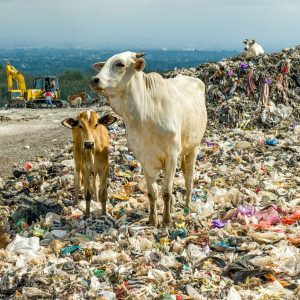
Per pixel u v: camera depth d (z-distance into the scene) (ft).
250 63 41.24
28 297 11.17
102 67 15.53
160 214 16.80
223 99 39.14
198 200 17.84
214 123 36.19
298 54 42.96
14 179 24.47
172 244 13.93
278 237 13.97
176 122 14.78
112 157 25.44
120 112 14.57
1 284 11.92
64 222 16.53
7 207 18.72
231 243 13.88
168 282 11.70
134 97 14.29
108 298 11.00
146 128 14.49
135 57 14.33
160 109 14.55
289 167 23.53
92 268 12.55
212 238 14.07
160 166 15.07
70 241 14.64
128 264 12.71
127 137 14.93
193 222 15.37
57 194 19.79
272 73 40.55
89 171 16.20
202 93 17.79
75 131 17.49
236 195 17.76
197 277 11.83
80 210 17.53
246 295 10.86
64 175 22.38
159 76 14.84
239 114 36.68
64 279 11.98
